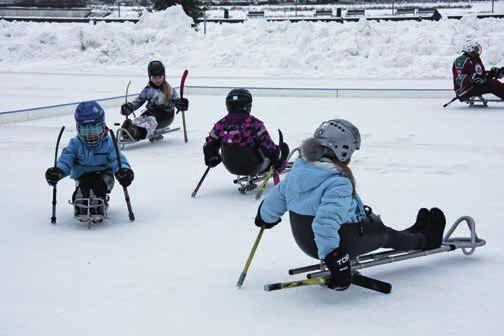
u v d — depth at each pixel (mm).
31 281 4359
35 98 16172
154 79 9688
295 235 4027
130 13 41375
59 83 20219
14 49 26297
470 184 7027
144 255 4875
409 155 8641
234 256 4832
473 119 11773
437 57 21531
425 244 4363
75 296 4094
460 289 4117
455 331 3516
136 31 25906
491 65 21250
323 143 3857
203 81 19797
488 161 8219
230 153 6590
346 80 19969
